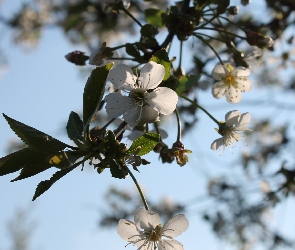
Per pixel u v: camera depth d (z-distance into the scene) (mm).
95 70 330
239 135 406
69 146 329
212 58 513
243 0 475
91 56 406
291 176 623
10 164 322
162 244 352
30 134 319
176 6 429
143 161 336
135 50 397
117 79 356
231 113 400
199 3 417
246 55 443
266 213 873
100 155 344
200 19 420
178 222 352
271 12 636
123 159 334
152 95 353
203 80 511
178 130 387
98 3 805
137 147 334
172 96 352
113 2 424
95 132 358
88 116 333
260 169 882
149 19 461
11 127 318
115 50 414
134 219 351
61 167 320
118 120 418
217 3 418
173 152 381
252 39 432
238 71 425
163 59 352
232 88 426
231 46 436
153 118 352
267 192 666
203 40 430
